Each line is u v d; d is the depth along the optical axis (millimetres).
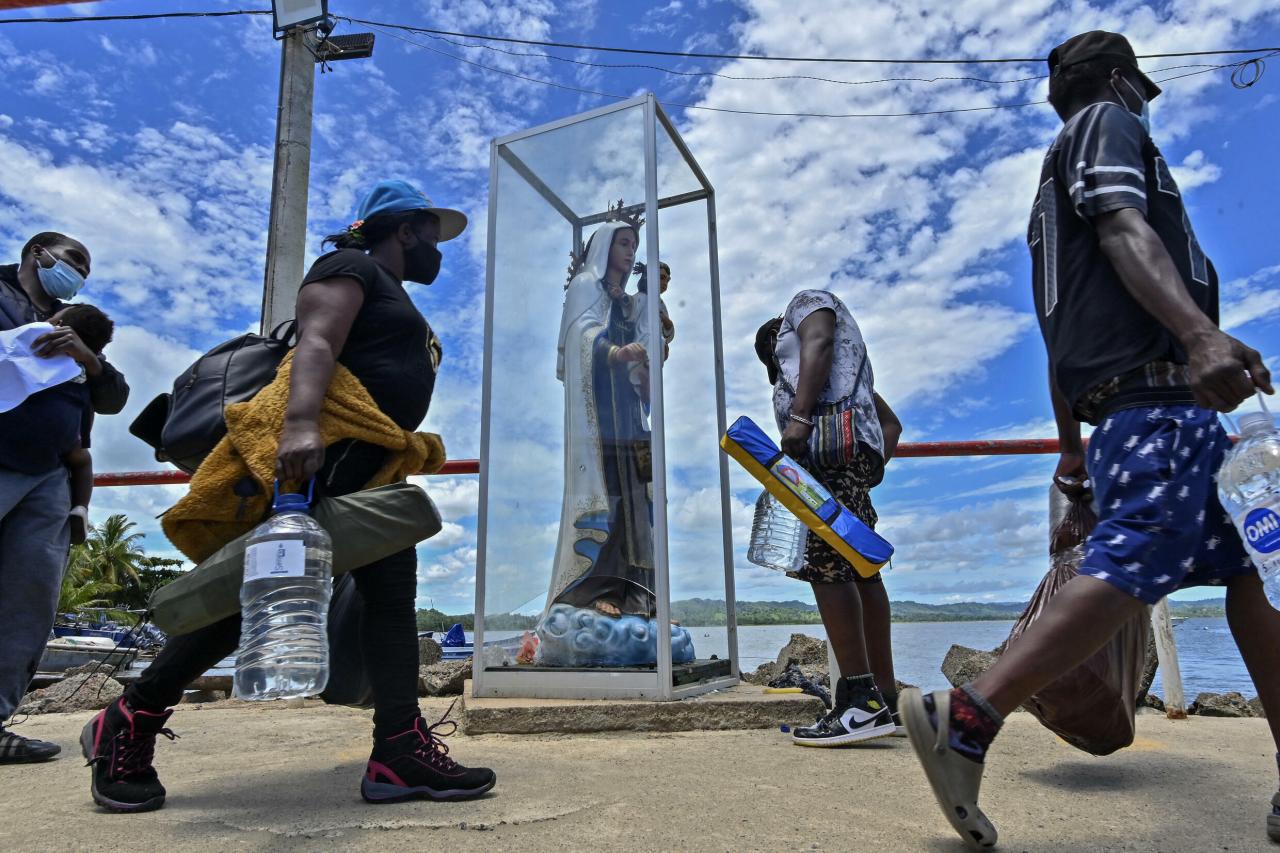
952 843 1477
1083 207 1521
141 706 1771
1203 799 1815
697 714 2805
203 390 1768
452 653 5102
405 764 1775
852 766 2156
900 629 4832
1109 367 1499
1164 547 1396
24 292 2803
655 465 3051
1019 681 1384
